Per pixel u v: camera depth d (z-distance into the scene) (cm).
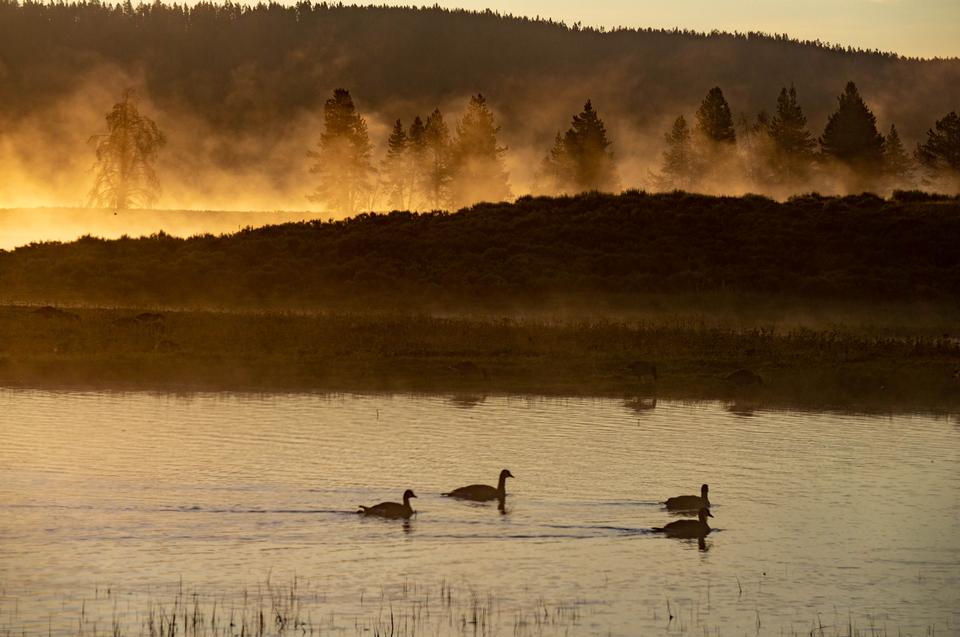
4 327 9406
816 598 3669
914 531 4369
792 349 9006
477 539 4209
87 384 7469
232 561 3925
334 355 8569
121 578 3741
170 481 4866
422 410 6744
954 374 8069
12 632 3288
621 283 13700
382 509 4425
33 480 4834
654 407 6988
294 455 5397
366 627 3388
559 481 5019
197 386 7488
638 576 3853
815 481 5100
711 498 4806
